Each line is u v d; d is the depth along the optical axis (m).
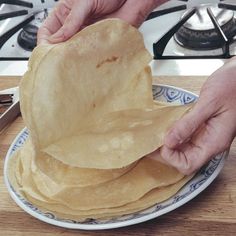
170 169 0.49
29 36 0.82
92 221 0.46
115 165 0.44
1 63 0.79
